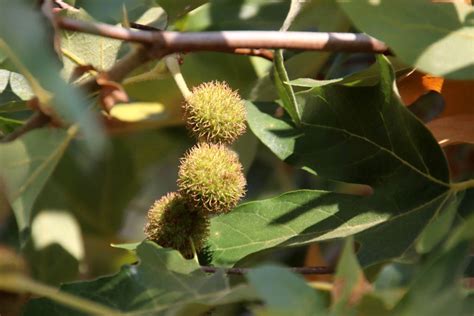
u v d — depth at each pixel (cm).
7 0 82
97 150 84
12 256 88
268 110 100
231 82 110
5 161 85
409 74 101
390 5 90
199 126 99
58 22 88
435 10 90
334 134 99
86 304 85
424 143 96
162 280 91
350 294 84
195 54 110
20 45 82
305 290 83
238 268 95
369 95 98
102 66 99
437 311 84
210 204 97
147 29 101
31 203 87
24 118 106
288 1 115
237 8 115
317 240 96
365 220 97
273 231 97
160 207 98
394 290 85
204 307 90
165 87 111
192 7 104
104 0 90
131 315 90
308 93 99
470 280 94
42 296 92
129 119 112
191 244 97
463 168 117
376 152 98
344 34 95
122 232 125
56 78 82
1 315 93
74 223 119
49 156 87
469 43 91
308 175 126
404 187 97
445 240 89
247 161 109
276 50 98
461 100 103
